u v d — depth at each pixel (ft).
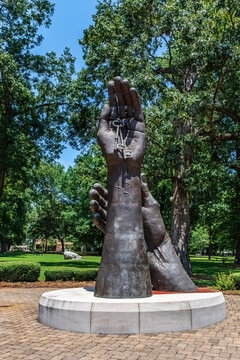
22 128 73.77
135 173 28.60
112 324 22.81
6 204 130.93
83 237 151.12
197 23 54.24
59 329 24.07
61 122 81.15
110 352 18.90
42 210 188.96
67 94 77.66
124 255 26.32
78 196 148.77
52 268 56.24
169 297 25.86
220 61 52.54
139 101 29.94
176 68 61.87
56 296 26.68
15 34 74.02
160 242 30.81
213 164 66.03
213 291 30.25
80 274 55.62
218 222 108.17
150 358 18.02
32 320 27.37
